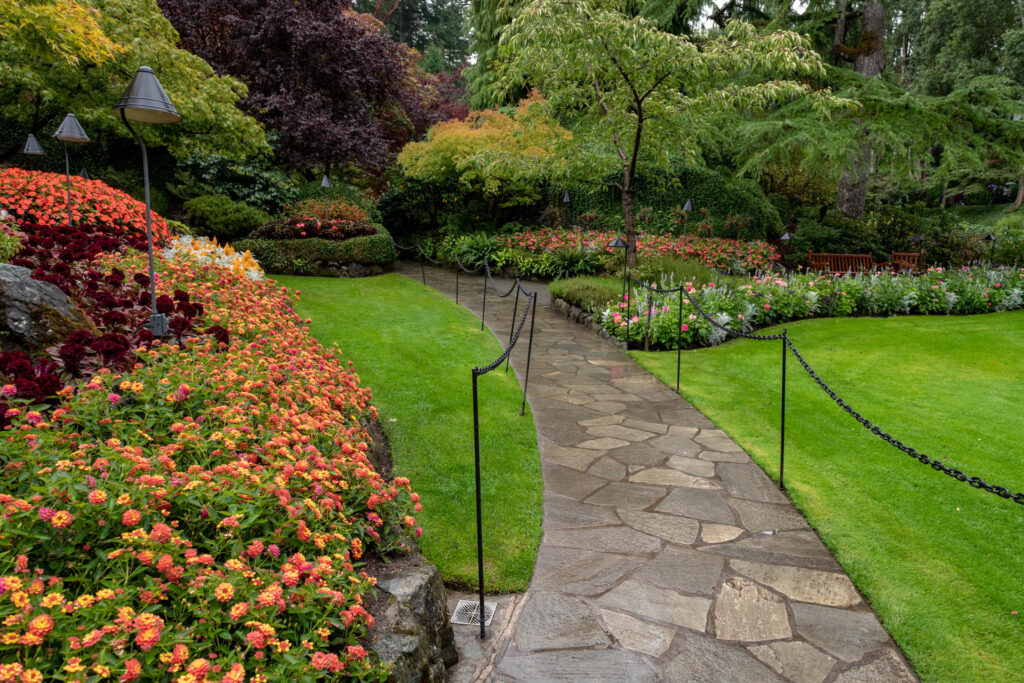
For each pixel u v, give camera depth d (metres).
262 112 16.92
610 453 5.47
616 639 3.03
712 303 10.49
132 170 15.49
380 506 3.11
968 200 34.78
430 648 2.58
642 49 9.95
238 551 2.15
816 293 12.13
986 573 3.69
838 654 2.95
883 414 6.60
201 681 1.65
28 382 2.98
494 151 13.65
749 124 16.62
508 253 17.30
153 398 3.25
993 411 6.73
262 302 6.58
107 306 4.66
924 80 35.47
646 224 19.41
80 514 2.03
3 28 6.86
